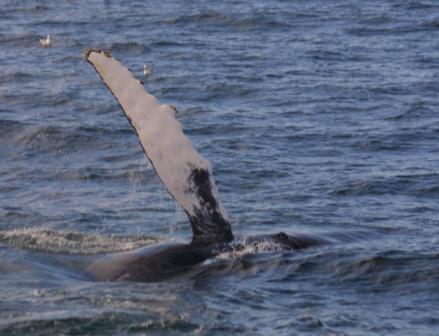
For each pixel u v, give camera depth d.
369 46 116.69
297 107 85.19
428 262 44.34
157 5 144.62
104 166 66.19
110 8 141.88
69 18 134.12
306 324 38.16
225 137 74.44
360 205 57.31
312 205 57.16
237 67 102.50
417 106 85.38
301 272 43.00
